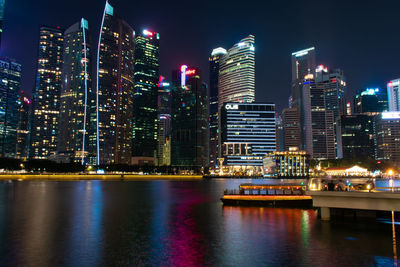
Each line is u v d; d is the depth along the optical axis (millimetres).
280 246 34906
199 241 37562
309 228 44531
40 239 38531
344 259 29859
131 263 28969
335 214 52219
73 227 46781
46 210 66438
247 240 37906
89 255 31516
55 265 28391
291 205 69125
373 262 28891
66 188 154000
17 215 58750
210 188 169625
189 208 70625
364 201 41094
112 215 59688
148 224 49469
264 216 56250
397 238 38094
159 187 182000
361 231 42188
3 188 147500
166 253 32250
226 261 29516
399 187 49406
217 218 54750
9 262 29203
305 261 29359
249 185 76562
